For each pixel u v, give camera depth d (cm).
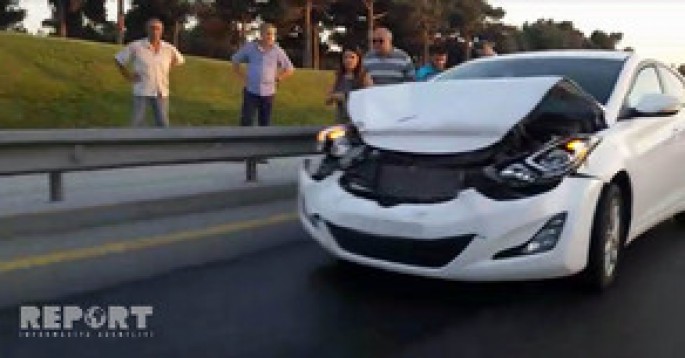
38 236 618
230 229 662
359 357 400
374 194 485
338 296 495
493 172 464
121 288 497
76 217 652
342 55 1060
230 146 810
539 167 466
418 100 542
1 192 770
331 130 552
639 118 580
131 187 804
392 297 496
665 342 426
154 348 404
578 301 494
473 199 456
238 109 2809
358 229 479
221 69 3444
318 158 546
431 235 456
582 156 480
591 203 473
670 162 612
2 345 404
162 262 558
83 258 558
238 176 920
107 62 3039
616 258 527
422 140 494
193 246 606
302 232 666
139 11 6731
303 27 6838
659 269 576
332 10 7300
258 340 418
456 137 488
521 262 452
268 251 599
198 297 485
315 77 4081
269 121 1122
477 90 533
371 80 1025
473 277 457
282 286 512
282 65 1120
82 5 6531
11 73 2667
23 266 532
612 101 567
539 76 598
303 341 419
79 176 905
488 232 451
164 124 1070
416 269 466
